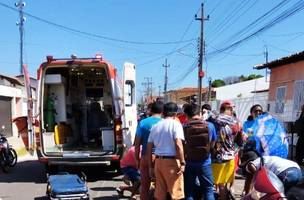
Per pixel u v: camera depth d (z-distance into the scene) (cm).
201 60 3888
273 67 1977
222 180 746
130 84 1156
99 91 1415
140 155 757
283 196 517
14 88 2483
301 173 576
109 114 1401
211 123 717
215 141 709
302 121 1126
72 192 781
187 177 676
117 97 1119
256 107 902
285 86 1833
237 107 2620
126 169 856
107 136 1152
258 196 530
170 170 652
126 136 1116
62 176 855
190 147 669
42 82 1136
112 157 1102
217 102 3203
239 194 902
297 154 1133
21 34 3822
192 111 690
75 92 1388
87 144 1348
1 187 1030
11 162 1288
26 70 1151
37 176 1189
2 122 2334
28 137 1144
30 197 920
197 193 687
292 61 1753
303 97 1633
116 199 887
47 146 1170
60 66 1136
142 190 753
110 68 1124
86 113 1407
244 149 742
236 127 747
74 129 1366
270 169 580
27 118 1145
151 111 763
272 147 735
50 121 1227
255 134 749
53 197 777
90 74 1355
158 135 665
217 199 751
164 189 667
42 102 1136
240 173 1180
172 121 663
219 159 739
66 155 1102
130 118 1146
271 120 764
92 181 1098
